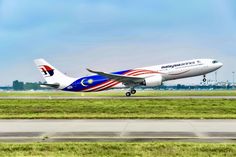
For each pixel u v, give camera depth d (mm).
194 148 15352
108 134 20281
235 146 15688
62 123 26625
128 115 33344
